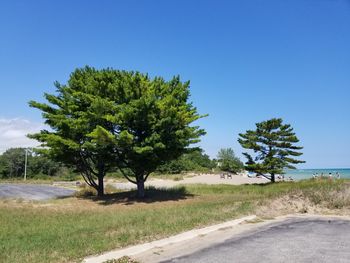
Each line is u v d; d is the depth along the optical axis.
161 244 9.84
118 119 22.72
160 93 25.14
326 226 12.23
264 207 16.16
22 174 92.94
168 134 23.28
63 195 32.66
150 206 20.22
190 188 31.77
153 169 25.20
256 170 42.34
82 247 9.36
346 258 7.98
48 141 25.11
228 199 22.34
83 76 27.23
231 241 10.07
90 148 23.55
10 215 16.62
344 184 21.39
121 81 23.92
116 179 62.50
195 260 8.19
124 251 9.10
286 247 9.07
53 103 26.55
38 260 8.27
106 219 14.44
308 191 18.66
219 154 98.06
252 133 42.53
